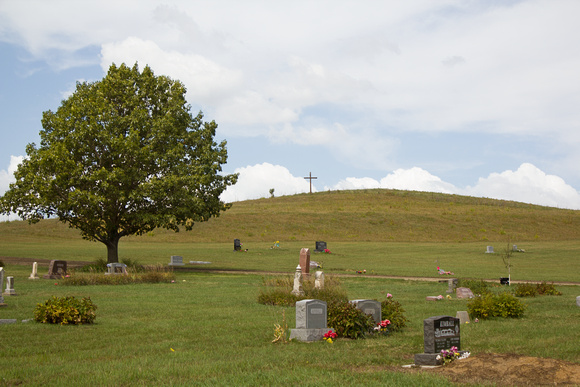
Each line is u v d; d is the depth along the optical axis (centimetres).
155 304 2281
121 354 1316
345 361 1267
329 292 2478
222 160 4778
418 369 1188
